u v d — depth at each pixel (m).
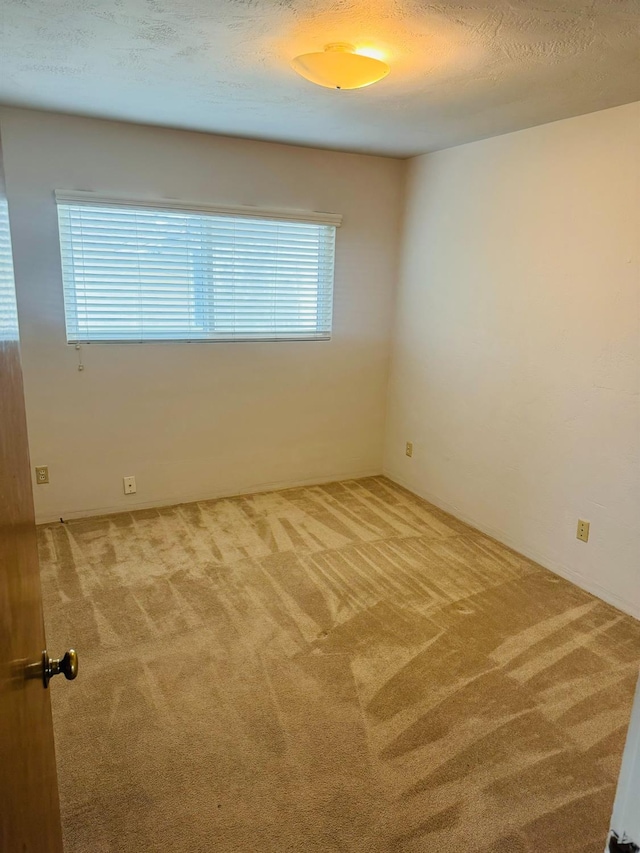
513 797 1.68
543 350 3.00
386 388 4.41
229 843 1.52
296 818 1.60
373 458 4.51
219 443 3.89
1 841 0.59
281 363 3.96
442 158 3.60
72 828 1.55
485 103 2.53
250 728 1.91
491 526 3.47
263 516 3.69
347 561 3.11
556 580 2.96
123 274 3.35
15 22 1.78
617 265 2.57
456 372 3.66
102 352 3.39
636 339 2.53
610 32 1.76
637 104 2.42
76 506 3.55
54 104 2.78
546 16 1.66
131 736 1.87
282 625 2.49
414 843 1.54
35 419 3.31
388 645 2.37
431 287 3.82
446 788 1.70
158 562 3.03
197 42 1.93
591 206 2.67
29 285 3.13
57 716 1.94
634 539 2.61
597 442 2.75
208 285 3.61
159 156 3.27
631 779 0.55
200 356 3.68
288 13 1.69
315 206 3.79
